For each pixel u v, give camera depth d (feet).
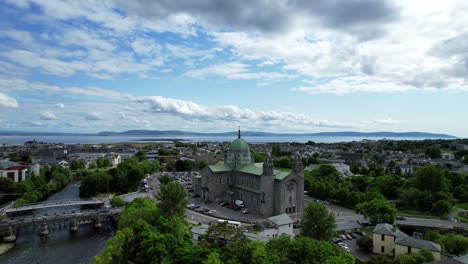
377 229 395.34
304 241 310.86
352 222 505.25
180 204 450.30
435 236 398.83
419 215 571.28
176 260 317.83
